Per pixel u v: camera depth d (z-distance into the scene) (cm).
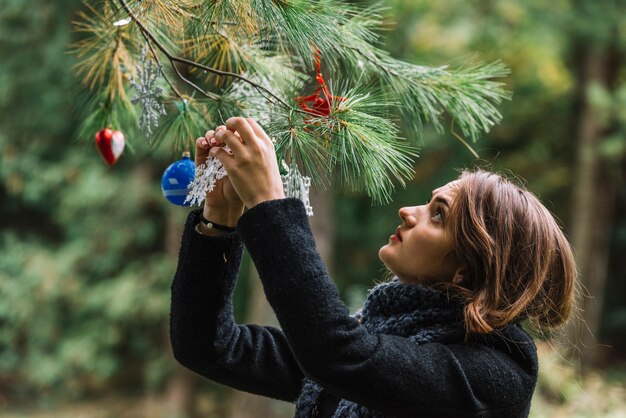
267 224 94
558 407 459
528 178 787
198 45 133
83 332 673
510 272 106
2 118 608
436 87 140
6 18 539
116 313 638
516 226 106
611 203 769
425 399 93
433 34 583
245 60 134
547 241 107
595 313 731
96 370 672
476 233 104
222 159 99
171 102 133
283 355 120
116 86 148
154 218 707
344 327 92
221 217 107
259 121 120
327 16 117
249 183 97
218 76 137
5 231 734
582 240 725
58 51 534
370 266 766
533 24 650
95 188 634
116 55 144
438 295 105
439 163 720
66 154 658
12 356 700
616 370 767
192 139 134
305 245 94
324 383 92
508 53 674
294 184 106
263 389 118
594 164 722
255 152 97
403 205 736
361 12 136
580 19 643
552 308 110
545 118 774
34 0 524
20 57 559
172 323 111
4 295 657
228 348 113
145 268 659
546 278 109
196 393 708
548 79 708
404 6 444
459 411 95
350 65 137
